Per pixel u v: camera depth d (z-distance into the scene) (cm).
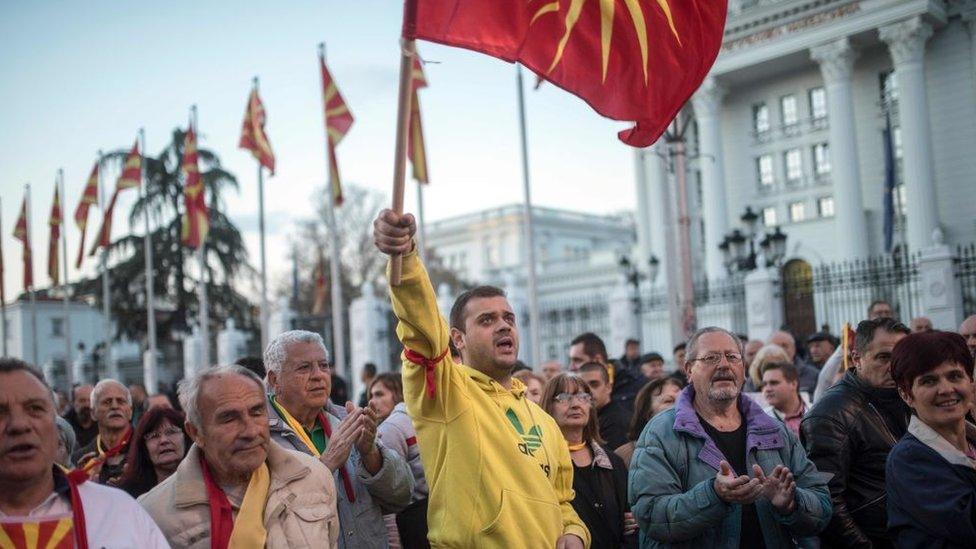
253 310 4297
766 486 387
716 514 391
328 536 353
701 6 433
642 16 417
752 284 2136
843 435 470
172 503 338
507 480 369
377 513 446
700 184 4178
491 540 358
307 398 448
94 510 288
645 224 4234
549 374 1013
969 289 1820
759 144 3953
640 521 427
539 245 7644
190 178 2236
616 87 407
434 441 371
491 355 397
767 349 780
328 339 3147
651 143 419
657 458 433
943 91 3466
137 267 4006
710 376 441
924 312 1797
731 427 448
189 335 4047
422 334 352
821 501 421
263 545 331
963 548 366
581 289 5522
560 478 413
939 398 383
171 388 2377
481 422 372
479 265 7769
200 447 348
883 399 488
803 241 3753
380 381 725
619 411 752
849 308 2553
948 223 3416
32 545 272
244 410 338
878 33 3356
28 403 280
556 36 395
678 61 423
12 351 5256
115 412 627
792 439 447
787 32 3534
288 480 349
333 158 2011
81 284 4172
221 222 4147
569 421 527
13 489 278
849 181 3369
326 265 4738
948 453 379
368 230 4953
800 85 3822
